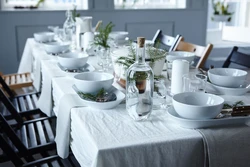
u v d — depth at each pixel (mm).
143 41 1192
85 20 2629
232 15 5113
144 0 4625
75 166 1526
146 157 984
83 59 1886
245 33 5012
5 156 1665
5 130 1668
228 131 1062
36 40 3002
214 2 4992
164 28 4586
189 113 1078
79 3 4340
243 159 1059
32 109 2227
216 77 1512
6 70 4086
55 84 1659
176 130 1073
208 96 1191
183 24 4660
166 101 1364
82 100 1314
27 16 3994
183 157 1020
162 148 993
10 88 2738
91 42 2316
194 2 4625
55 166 1534
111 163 950
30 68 2896
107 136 1028
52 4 4277
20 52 4078
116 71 1603
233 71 1612
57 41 2957
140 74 1170
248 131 1066
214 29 5094
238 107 1138
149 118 1181
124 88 1538
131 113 1174
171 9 4531
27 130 1962
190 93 1205
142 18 4445
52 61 2154
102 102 1261
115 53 1651
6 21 3939
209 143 1018
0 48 3996
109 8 4258
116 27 4355
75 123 1223
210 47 2154
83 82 1333
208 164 1032
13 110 2068
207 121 1064
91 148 1005
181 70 1388
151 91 1192
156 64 1563
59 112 1412
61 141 1358
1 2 3990
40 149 1745
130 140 1000
